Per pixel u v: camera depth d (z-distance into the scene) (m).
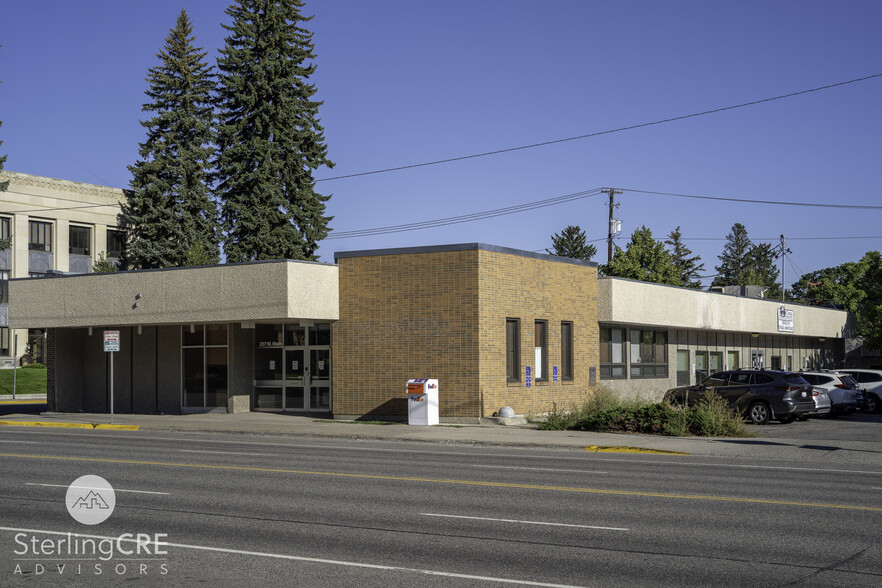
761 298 44.78
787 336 48.81
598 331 32.09
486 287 26.38
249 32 47.03
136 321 29.06
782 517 10.91
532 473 15.44
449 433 23.11
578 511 11.36
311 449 20.11
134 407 33.22
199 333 32.09
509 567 8.26
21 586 7.77
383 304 27.36
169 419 28.64
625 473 15.50
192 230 52.59
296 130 47.12
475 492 13.03
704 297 37.59
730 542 9.40
